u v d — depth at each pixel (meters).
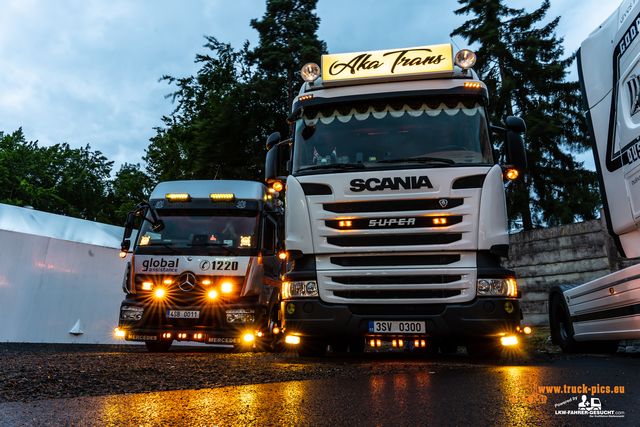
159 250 8.57
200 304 8.27
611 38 5.67
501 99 25.02
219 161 21.81
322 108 6.16
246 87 22.64
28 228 13.34
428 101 6.00
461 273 5.14
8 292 10.79
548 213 24.11
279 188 6.39
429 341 5.62
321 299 5.36
